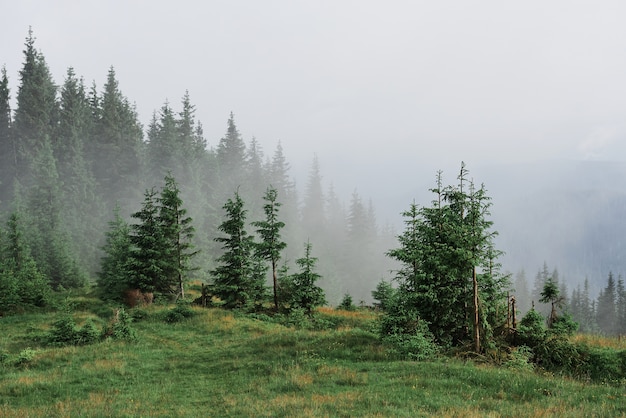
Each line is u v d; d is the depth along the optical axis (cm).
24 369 1636
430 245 1888
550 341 1712
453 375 1380
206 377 1562
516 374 1395
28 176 7725
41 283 3088
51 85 8919
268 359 1748
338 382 1365
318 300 2920
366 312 3319
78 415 1077
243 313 2883
